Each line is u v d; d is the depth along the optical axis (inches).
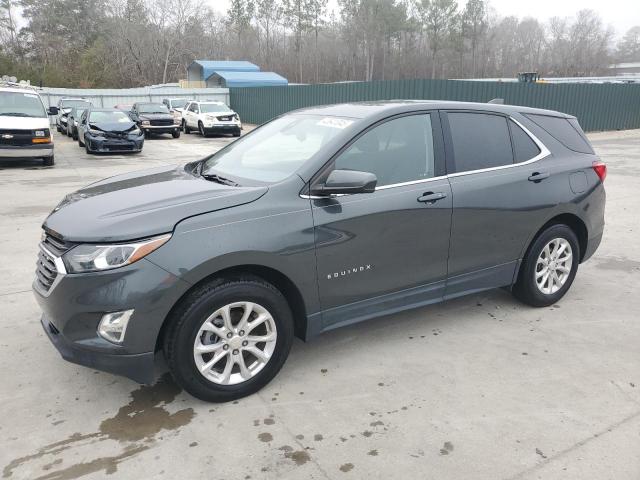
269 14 3139.8
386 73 3102.9
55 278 116.0
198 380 120.9
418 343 156.1
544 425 117.8
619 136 887.7
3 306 180.1
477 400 127.3
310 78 3080.7
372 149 140.9
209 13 2942.9
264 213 123.5
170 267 113.0
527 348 153.2
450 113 157.6
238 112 1317.7
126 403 125.9
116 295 110.7
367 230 136.2
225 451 109.2
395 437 113.7
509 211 161.6
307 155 137.7
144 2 2701.8
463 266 157.5
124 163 579.8
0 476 101.8
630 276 214.2
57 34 2810.0
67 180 450.6
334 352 150.6
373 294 142.3
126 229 112.7
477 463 105.7
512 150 167.6
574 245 182.9
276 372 131.9
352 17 2999.5
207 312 118.6
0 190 397.7
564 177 174.9
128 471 103.4
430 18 3026.6
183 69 2755.9
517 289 177.9
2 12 2829.7
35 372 138.9
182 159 624.4
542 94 840.3
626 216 317.4
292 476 102.2
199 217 118.0
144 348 114.0
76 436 113.8
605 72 3154.5
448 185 150.3
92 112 705.0
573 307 182.4
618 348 153.5
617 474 102.8
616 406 125.1
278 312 128.2
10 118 520.1
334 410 123.2
